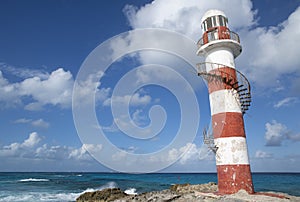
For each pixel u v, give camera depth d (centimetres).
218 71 1867
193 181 6431
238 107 1830
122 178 7475
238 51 2002
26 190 3666
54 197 2959
